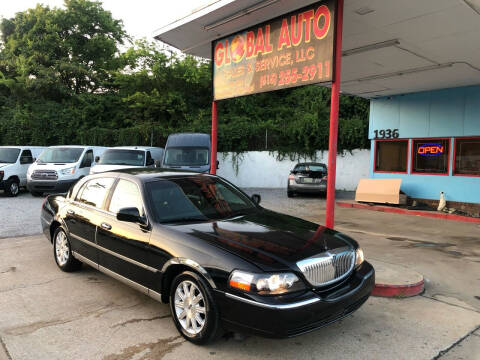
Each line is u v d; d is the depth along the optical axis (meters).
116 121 25.88
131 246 4.06
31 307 4.24
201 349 3.35
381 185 12.39
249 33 6.95
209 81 26.52
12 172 13.88
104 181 4.98
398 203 11.80
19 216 9.91
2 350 3.31
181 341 3.49
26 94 26.53
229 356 3.23
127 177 4.64
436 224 9.45
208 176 5.02
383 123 13.01
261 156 19.42
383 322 3.93
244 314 3.02
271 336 2.95
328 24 5.53
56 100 27.86
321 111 21.56
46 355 3.24
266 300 2.96
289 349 3.36
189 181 4.68
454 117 11.30
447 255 6.49
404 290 4.64
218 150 20.14
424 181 12.02
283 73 6.30
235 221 4.09
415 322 3.94
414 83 10.91
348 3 5.84
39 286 4.90
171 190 4.39
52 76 26.48
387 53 8.34
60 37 29.80
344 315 3.36
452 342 3.51
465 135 11.05
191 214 4.18
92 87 30.06
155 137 21.47
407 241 7.54
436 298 4.62
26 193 15.05
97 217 4.69
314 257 3.31
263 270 3.07
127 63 29.66
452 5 5.89
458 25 6.69
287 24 6.19
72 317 3.99
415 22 6.61
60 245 5.58
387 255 6.46
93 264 4.77
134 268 4.04
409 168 12.38
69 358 3.20
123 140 21.73
